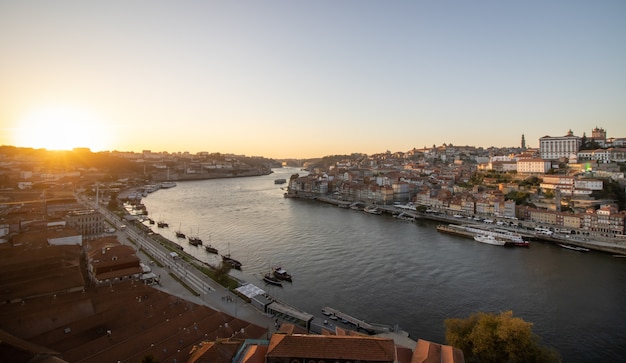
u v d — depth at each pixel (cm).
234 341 8712
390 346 6619
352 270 17075
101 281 13238
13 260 13125
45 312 9775
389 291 14638
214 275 15012
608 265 17862
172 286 14000
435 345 7844
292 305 13312
